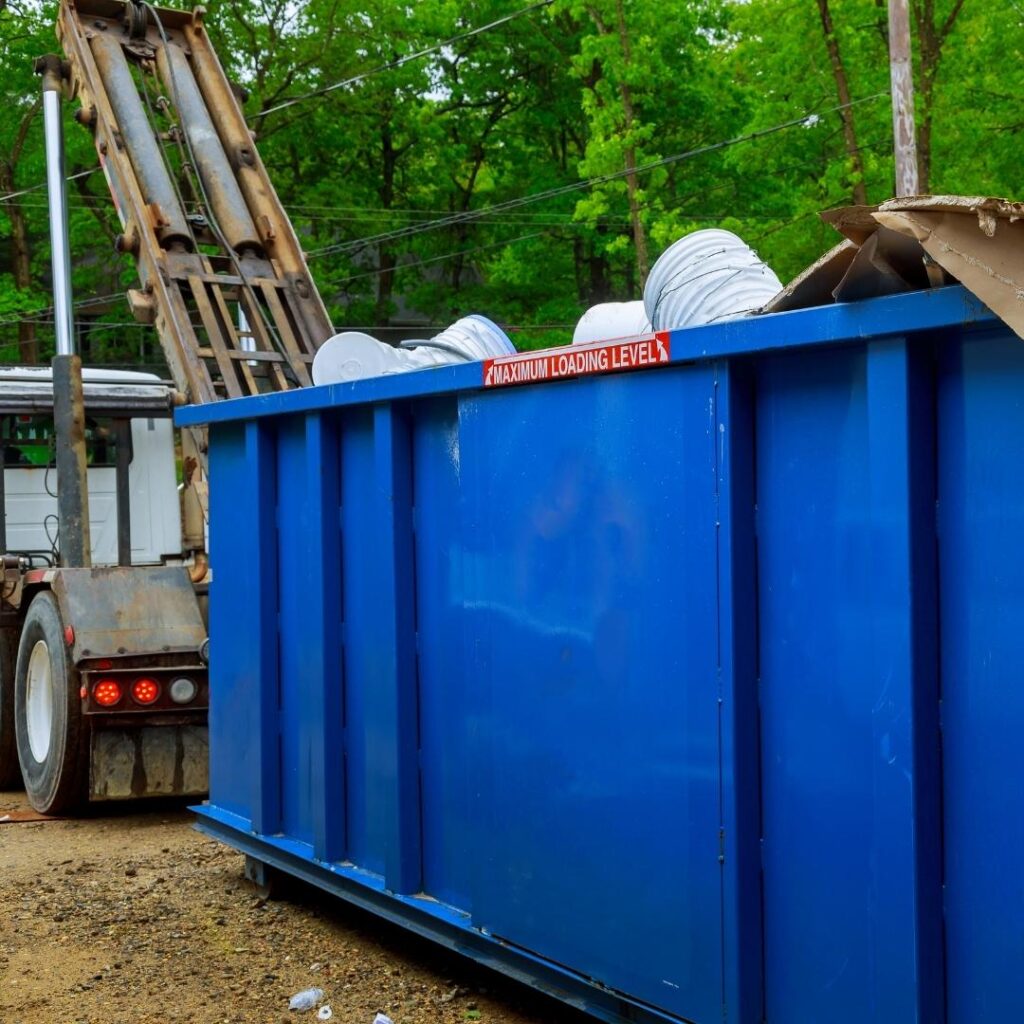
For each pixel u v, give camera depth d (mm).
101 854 7664
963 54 21625
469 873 4898
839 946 3504
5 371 10367
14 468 10445
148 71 10094
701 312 4766
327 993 5113
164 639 8406
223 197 9195
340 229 35344
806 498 3598
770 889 3719
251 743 6371
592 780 4258
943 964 3277
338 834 5754
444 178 35719
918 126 22016
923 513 3277
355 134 33875
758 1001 3730
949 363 3256
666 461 3963
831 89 23281
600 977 4234
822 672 3549
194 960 5594
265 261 9148
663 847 3977
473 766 4844
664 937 3973
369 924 6023
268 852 6297
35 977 5445
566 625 4371
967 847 3221
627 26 24484
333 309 35688
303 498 6012
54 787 8578
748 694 3740
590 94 24672
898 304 3229
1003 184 22500
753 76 24922
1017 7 21656
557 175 33156
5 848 7891
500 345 6039
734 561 3725
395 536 5238
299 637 6023
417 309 36188
